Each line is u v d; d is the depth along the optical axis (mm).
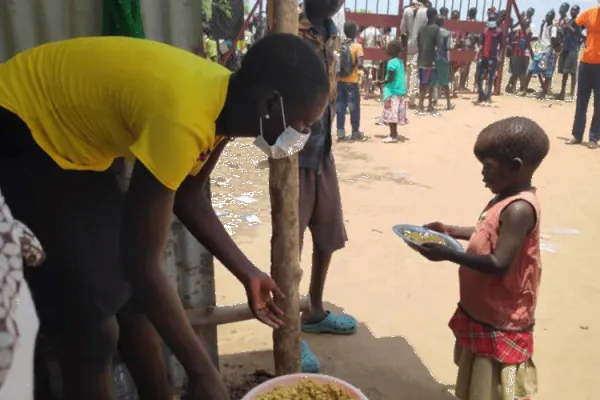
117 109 1616
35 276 1746
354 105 8688
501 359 2402
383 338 3387
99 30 2277
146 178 1504
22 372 1031
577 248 4773
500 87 13812
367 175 6836
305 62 1531
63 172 1732
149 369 2117
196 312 2551
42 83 1689
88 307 1769
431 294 3922
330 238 3191
